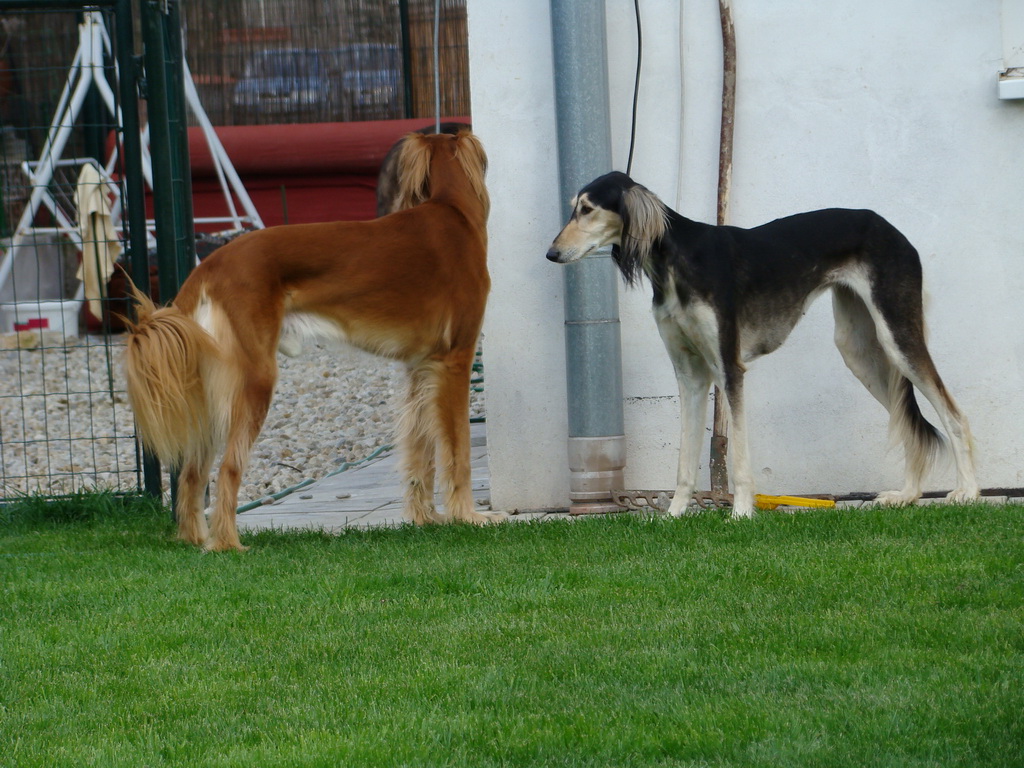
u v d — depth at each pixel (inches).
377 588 290.4
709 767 177.2
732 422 356.5
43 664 241.9
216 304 340.8
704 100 425.7
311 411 691.4
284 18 1123.3
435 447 390.9
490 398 440.8
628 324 431.5
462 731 195.0
